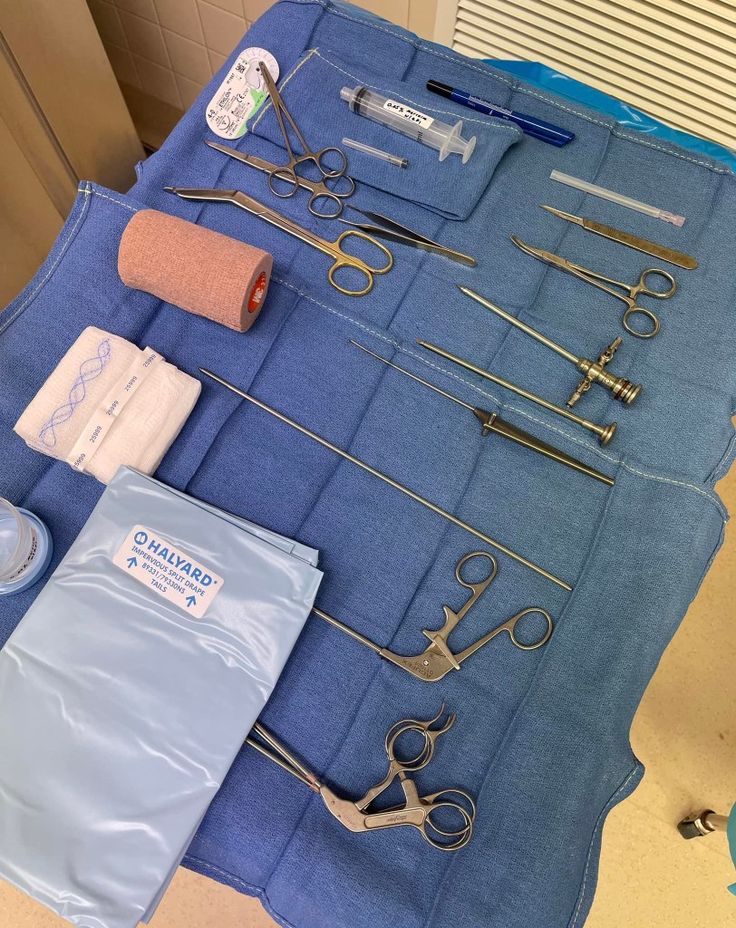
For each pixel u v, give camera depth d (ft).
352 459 2.61
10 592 2.42
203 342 2.77
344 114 3.09
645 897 4.13
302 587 2.37
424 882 2.18
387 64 3.24
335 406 2.69
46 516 2.57
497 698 2.34
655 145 3.06
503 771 2.26
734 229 2.92
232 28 4.77
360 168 2.99
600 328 2.78
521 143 3.09
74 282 2.81
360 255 2.89
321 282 2.85
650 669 2.41
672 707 4.42
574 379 2.72
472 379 2.69
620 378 2.63
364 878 2.17
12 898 4.10
